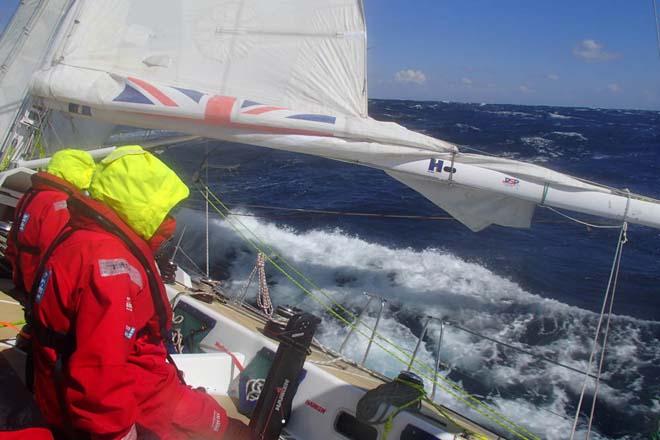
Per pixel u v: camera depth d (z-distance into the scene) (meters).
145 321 1.54
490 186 3.69
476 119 50.34
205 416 1.83
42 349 1.46
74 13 4.23
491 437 3.23
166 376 1.72
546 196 3.62
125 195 1.50
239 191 15.47
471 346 7.69
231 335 3.46
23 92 4.61
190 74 4.22
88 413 1.36
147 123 4.05
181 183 1.59
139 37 4.25
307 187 16.53
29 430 1.61
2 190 4.16
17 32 4.66
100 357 1.35
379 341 7.64
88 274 1.41
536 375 6.99
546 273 10.88
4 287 3.61
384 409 2.79
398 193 16.45
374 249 11.37
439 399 6.34
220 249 10.56
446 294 9.52
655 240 13.52
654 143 34.81
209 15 4.18
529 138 35.53
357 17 3.97
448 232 12.83
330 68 4.02
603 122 54.62
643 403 6.47
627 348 8.00
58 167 2.58
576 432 5.89
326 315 8.41
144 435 1.68
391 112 53.59
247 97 4.14
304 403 3.08
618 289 10.38
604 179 22.41
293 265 10.25
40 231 2.25
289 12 4.05
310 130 3.84
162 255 4.35
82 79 4.10
